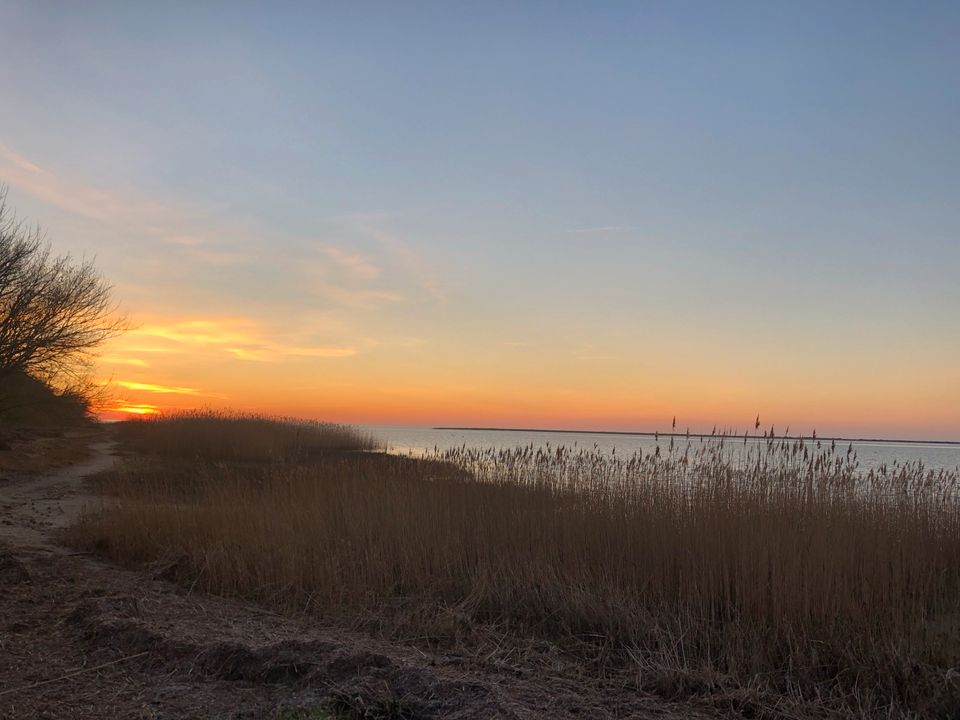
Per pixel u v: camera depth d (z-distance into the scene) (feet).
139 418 156.56
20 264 75.46
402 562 27.14
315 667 16.24
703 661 18.54
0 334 73.77
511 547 27.78
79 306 79.56
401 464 41.70
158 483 55.77
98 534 33.50
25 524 39.32
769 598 21.98
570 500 31.01
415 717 14.02
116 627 19.04
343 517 31.94
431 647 19.71
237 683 15.97
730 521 26.13
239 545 29.14
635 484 30.89
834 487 29.58
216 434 102.89
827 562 22.81
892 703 15.94
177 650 17.56
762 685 17.24
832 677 18.10
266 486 41.39
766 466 30.45
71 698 14.99
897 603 22.09
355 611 23.04
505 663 18.08
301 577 25.23
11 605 21.98
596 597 22.57
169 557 29.60
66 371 82.64
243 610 23.13
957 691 16.25
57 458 82.79
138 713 14.29
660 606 22.97
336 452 104.42
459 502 32.30
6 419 88.33
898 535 26.99
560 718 14.28
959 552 28.09
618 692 16.51
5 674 16.25
